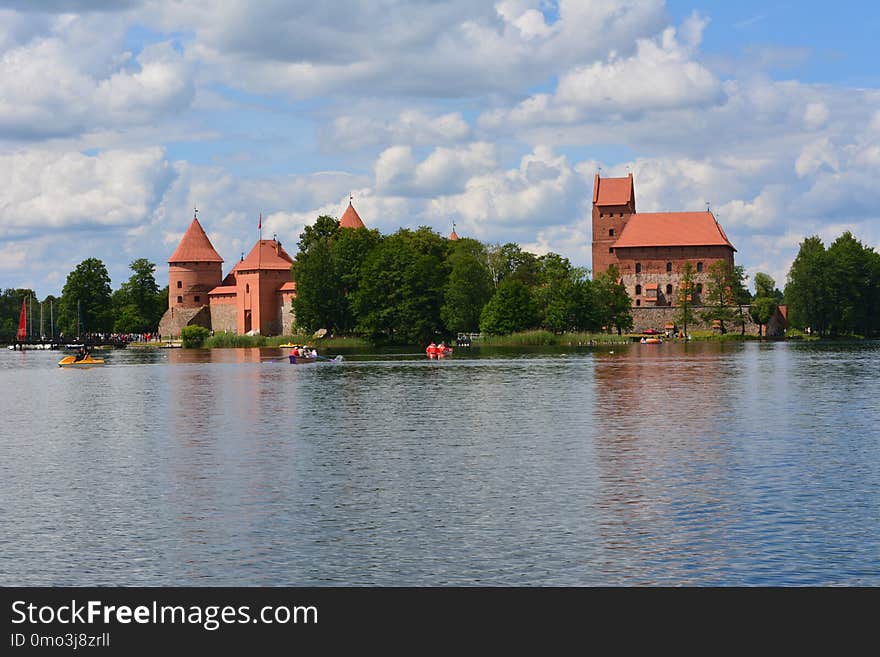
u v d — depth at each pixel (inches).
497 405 2310.5
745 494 1199.6
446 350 5403.5
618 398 2455.7
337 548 990.4
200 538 1028.5
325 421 2006.6
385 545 999.0
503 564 941.8
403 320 6525.6
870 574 905.5
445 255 7716.5
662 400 2388.0
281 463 1457.9
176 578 917.2
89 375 3870.6
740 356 4808.1
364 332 6673.2
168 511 1143.6
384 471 1381.6
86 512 1142.3
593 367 3897.6
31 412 2284.7
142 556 973.8
